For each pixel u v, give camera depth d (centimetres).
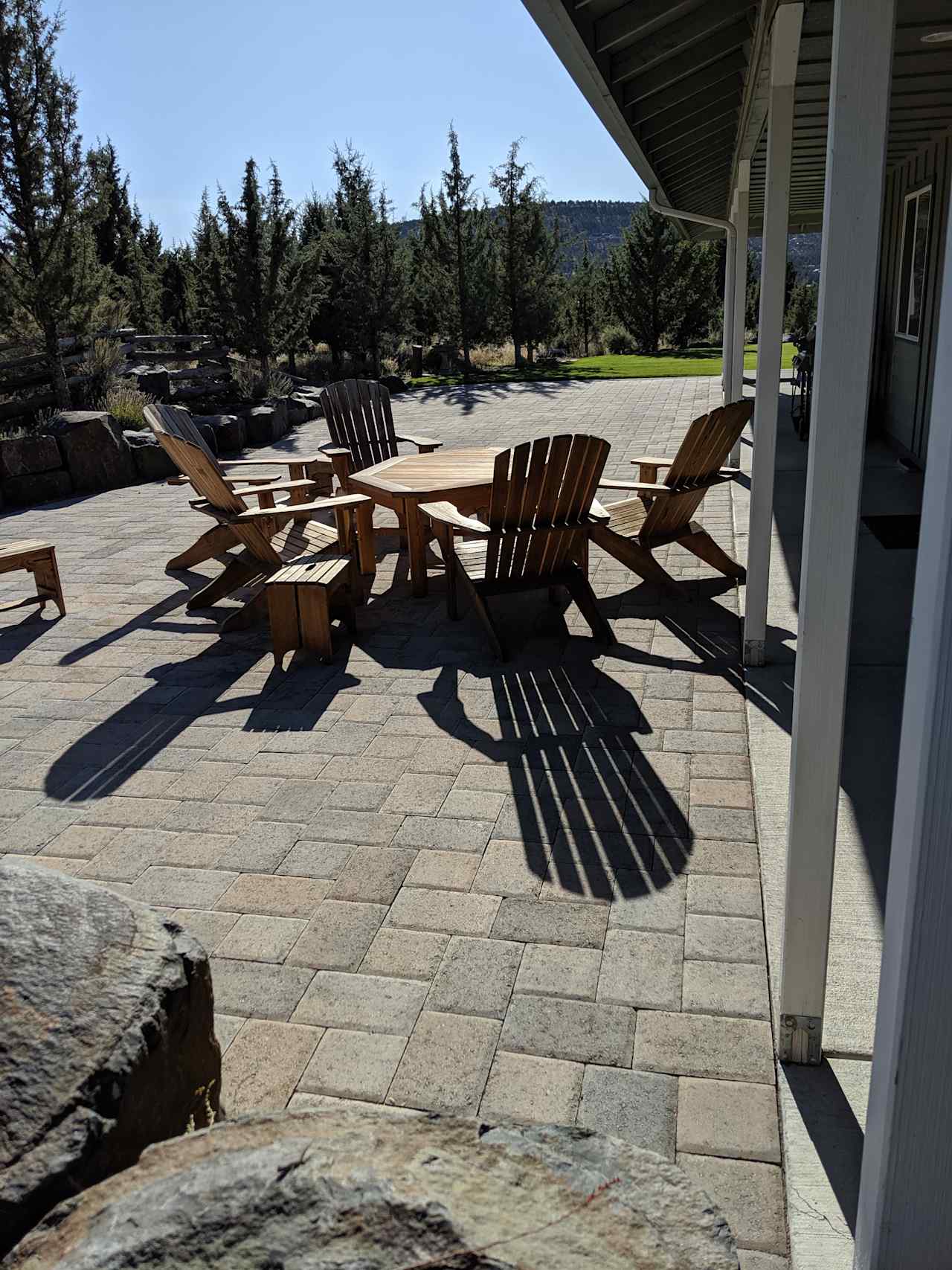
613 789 365
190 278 1939
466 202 2141
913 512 725
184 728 436
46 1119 131
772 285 409
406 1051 242
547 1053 239
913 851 118
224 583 595
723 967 268
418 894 306
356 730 426
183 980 160
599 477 494
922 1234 131
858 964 265
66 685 492
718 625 531
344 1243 107
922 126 731
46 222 1092
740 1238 191
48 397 1150
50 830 354
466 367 2153
